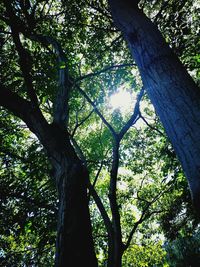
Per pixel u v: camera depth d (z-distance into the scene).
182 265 18.69
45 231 5.47
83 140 10.97
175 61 2.67
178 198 10.70
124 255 12.75
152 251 12.38
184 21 6.34
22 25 5.70
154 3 7.56
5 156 7.94
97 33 8.73
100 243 9.12
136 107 6.19
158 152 10.50
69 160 3.22
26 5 6.13
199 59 6.49
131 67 9.01
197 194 1.86
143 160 10.87
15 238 7.11
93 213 10.71
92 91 9.41
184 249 19.02
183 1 5.93
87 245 2.54
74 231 2.59
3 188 6.38
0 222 6.05
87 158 10.11
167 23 6.03
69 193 2.88
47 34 7.99
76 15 8.30
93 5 8.10
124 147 10.64
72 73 8.45
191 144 2.03
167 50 2.79
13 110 3.76
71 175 3.04
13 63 6.65
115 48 8.67
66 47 8.51
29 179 7.09
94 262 2.46
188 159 2.02
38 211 6.17
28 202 6.36
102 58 8.90
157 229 12.10
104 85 9.38
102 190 12.05
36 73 6.15
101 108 10.23
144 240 12.23
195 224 10.83
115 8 3.62
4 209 6.27
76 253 2.44
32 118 3.62
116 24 3.60
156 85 2.56
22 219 5.89
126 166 10.91
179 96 2.32
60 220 2.73
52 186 6.85
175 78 2.46
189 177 1.99
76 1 7.93
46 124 3.59
